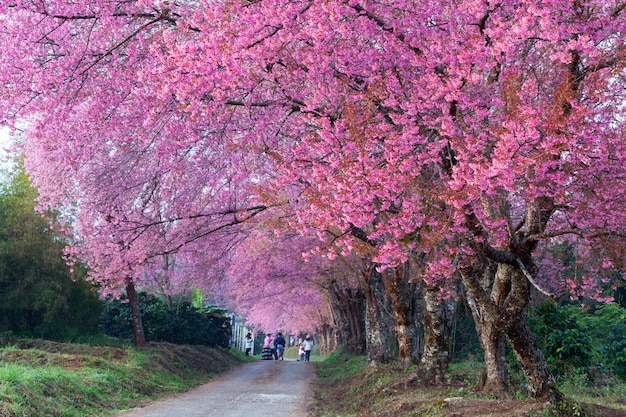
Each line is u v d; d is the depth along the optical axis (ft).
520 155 24.11
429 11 29.84
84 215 49.70
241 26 28.45
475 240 27.55
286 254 79.87
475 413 29.50
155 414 36.42
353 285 92.07
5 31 35.29
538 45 26.53
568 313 46.70
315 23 28.12
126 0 35.73
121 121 39.11
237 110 39.70
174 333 85.61
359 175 28.48
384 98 30.99
